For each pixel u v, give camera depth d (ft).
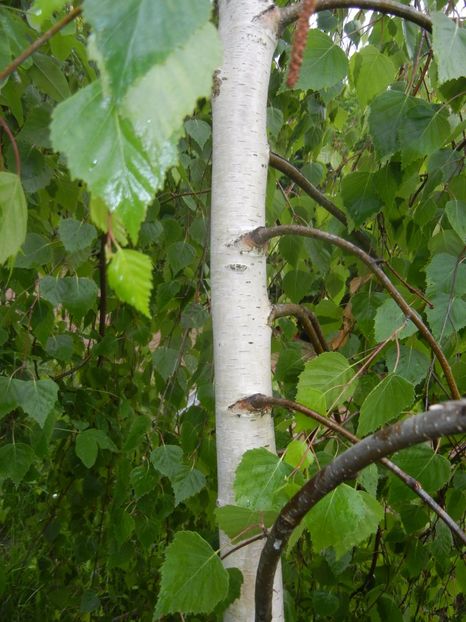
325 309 3.38
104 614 4.20
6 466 2.77
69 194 3.04
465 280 2.58
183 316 3.26
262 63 2.16
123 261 1.39
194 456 3.21
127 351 3.97
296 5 2.19
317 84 2.50
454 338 2.96
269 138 3.60
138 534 3.27
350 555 3.12
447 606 3.87
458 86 2.58
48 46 2.67
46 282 2.80
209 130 3.21
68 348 3.06
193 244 3.77
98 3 1.24
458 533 1.91
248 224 2.18
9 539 4.60
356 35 3.59
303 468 2.10
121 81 1.20
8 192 1.68
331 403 2.24
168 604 2.00
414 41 2.72
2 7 2.33
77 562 3.78
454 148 2.91
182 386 3.44
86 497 3.71
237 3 2.15
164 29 1.20
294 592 3.68
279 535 1.83
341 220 2.98
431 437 1.53
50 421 2.80
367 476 2.38
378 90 2.82
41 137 2.61
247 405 2.17
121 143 1.26
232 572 2.18
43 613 4.08
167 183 3.71
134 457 3.75
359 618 3.56
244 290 2.18
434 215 2.92
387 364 2.62
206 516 3.66
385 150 2.61
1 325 3.12
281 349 3.39
